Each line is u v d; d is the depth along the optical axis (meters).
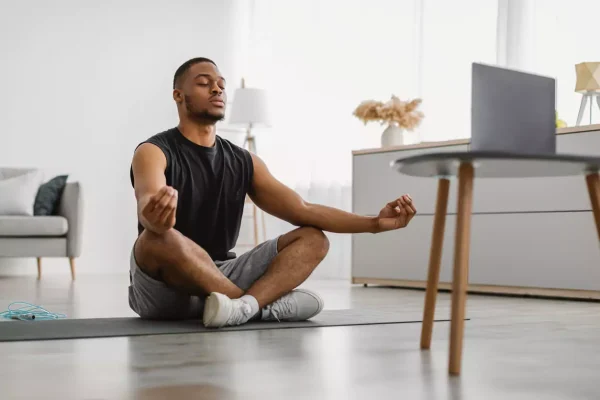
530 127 1.67
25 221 5.27
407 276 4.67
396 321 2.47
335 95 6.31
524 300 3.77
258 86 6.90
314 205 2.42
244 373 1.45
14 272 6.16
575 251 3.80
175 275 2.22
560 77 4.72
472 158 1.40
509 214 4.11
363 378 1.40
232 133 6.97
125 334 2.04
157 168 2.24
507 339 2.06
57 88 6.44
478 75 1.61
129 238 6.65
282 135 6.68
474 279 4.28
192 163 2.37
